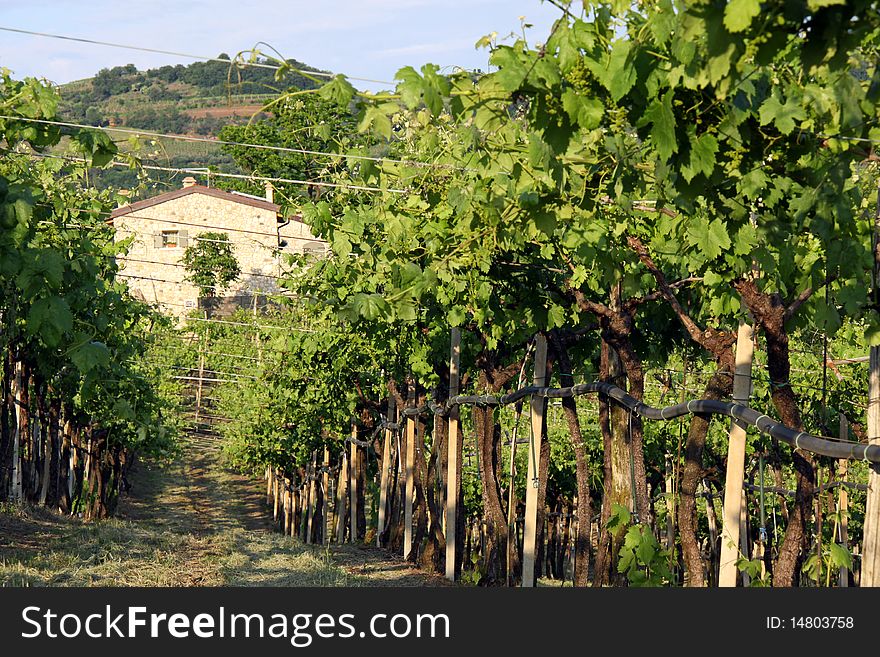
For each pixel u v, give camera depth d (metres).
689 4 4.05
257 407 33.00
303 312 23.23
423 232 11.44
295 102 6.26
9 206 8.14
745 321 8.44
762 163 6.11
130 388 19.19
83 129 8.66
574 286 10.81
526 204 7.12
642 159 6.18
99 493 29.09
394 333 18.36
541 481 15.30
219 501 47.62
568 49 5.33
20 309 12.38
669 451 17.27
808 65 4.12
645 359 12.94
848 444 6.43
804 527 8.55
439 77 5.78
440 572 19.14
